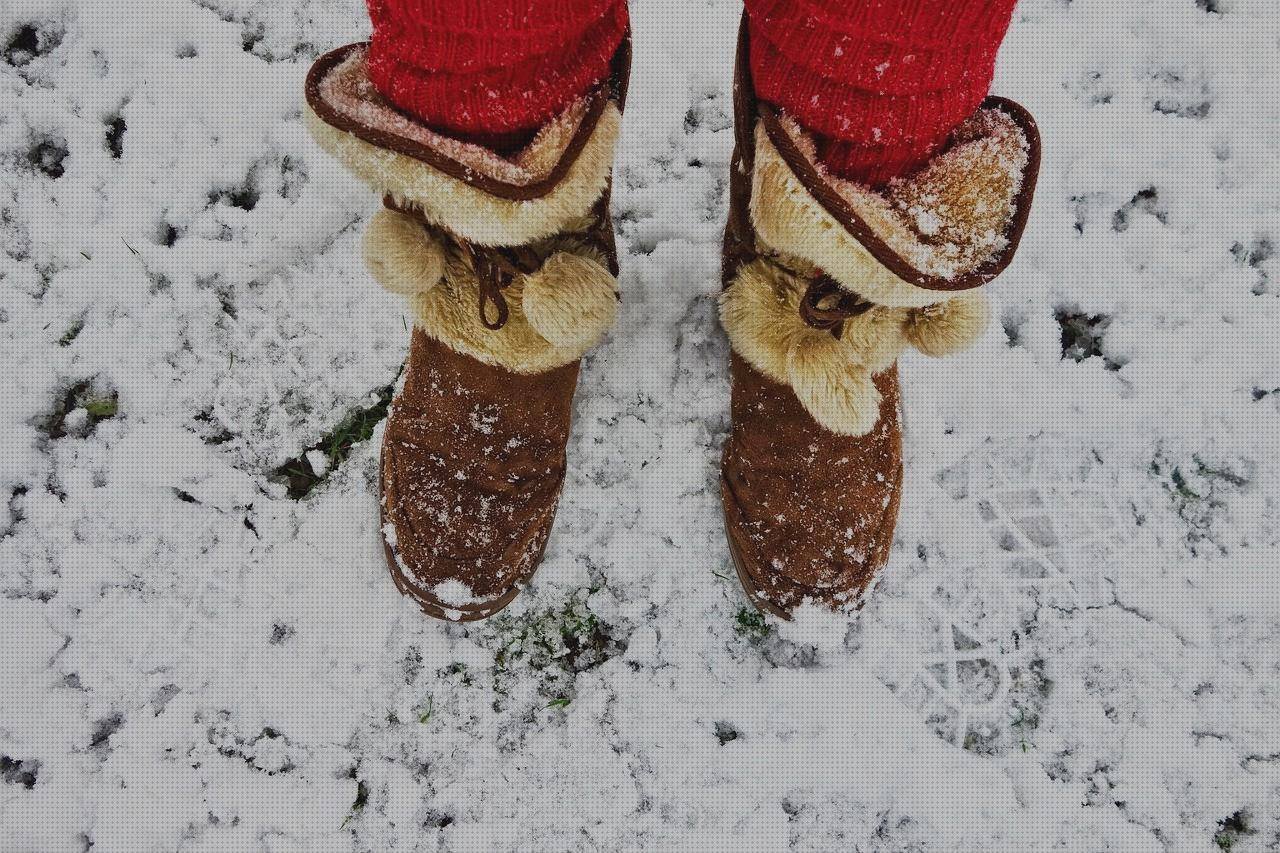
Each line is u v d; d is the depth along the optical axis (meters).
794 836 0.67
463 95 0.49
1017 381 0.71
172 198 0.72
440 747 0.68
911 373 0.71
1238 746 0.69
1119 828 0.67
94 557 0.69
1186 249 0.73
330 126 0.50
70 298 0.71
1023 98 0.75
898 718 0.68
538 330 0.58
